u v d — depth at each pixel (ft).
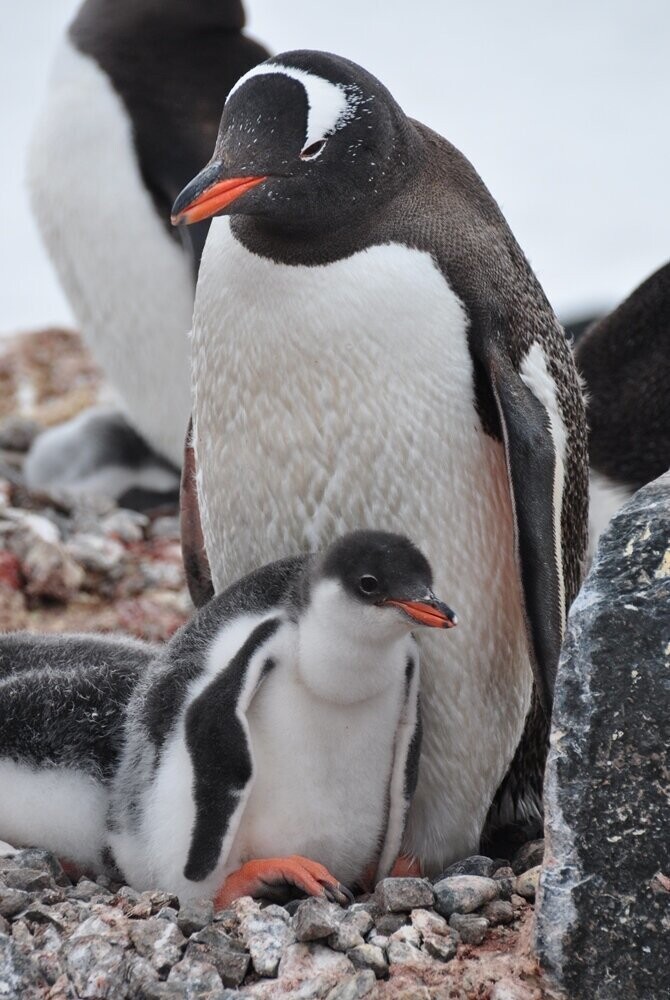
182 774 30.63
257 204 31.55
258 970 29.01
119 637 40.22
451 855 36.09
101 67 67.92
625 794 27.14
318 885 31.07
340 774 31.71
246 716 30.86
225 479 34.60
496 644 34.83
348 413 32.60
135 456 73.67
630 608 27.37
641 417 53.26
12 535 60.34
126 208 67.46
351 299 31.99
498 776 36.24
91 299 70.13
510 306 33.65
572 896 27.32
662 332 52.65
